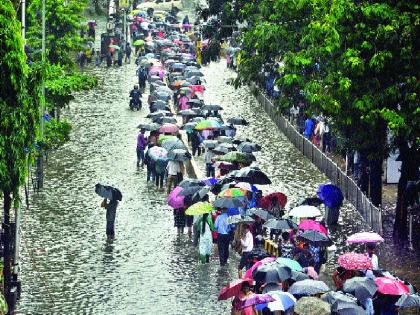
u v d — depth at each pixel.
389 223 81.50
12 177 55.34
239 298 51.16
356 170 95.75
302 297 48.62
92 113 128.75
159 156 92.00
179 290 64.31
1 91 54.06
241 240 68.25
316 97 75.62
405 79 73.31
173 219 82.12
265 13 91.06
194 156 107.06
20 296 62.69
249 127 123.00
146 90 148.12
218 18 116.19
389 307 51.84
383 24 74.00
